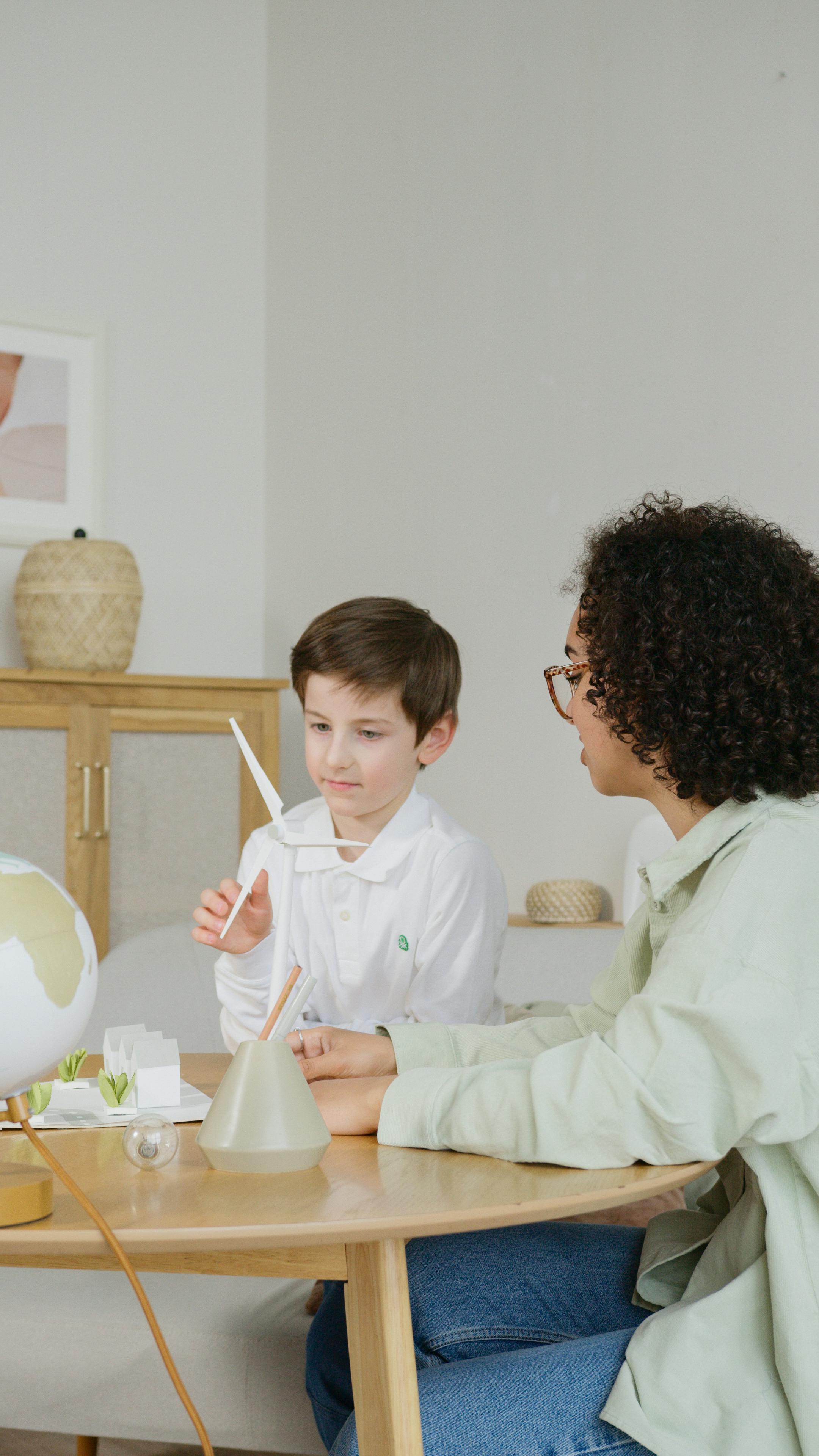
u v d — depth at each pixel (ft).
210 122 13.34
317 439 12.42
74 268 12.51
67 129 12.53
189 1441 4.45
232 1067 2.83
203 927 4.12
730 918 2.92
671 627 3.23
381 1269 2.55
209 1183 2.65
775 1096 2.72
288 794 12.94
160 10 13.12
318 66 12.55
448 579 10.34
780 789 3.25
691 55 8.13
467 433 10.17
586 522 8.88
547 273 9.34
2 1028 2.39
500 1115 2.85
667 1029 2.79
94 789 10.48
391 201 11.28
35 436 12.14
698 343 8.02
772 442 7.47
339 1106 3.19
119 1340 4.43
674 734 3.24
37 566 10.89
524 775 9.38
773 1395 2.86
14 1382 4.53
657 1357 2.94
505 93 9.83
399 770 4.65
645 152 8.48
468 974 4.70
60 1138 3.14
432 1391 3.06
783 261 7.41
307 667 4.60
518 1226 3.95
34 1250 2.28
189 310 13.15
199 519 13.11
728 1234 3.20
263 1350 4.30
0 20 12.21
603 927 6.95
